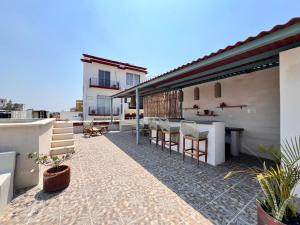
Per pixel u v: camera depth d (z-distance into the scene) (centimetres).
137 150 567
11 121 523
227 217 205
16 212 214
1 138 266
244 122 523
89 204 235
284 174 151
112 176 338
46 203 236
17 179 275
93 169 380
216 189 282
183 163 425
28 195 257
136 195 261
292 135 247
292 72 250
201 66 348
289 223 139
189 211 219
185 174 350
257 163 422
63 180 279
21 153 280
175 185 297
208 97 646
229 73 500
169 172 362
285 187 144
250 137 505
